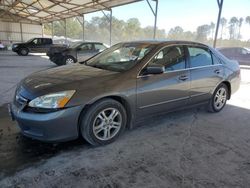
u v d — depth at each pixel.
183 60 3.74
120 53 3.71
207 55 4.19
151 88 3.28
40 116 2.62
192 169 2.61
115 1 16.47
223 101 4.66
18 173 2.44
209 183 2.38
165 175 2.48
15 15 29.98
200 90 4.02
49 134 2.67
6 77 8.07
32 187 2.23
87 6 19.27
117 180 2.38
